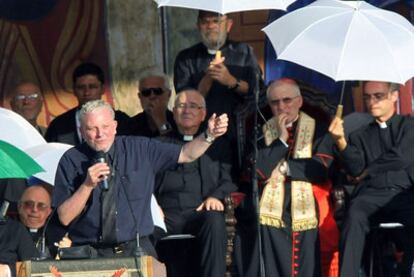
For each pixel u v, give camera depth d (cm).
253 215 2170
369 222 2150
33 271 1698
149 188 1912
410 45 2078
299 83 2236
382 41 2067
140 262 1709
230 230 2147
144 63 2633
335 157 2194
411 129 2191
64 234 1900
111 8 2636
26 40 2642
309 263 2159
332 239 2167
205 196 2188
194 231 2162
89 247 1759
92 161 1900
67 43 2639
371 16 2095
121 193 1898
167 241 2188
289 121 2203
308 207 2175
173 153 1916
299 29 2098
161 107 2328
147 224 1911
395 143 2188
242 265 2164
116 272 1706
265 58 2611
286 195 2180
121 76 2630
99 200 1892
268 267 2159
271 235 2167
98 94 2381
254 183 2103
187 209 2173
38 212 2161
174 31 2627
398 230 2177
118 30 2634
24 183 2269
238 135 2217
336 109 2222
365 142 2197
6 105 2639
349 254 2112
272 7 2152
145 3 2630
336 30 2084
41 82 2642
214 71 2269
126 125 2352
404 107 2583
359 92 2586
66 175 1902
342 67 2050
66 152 1911
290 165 2188
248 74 2333
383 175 2173
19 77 2638
